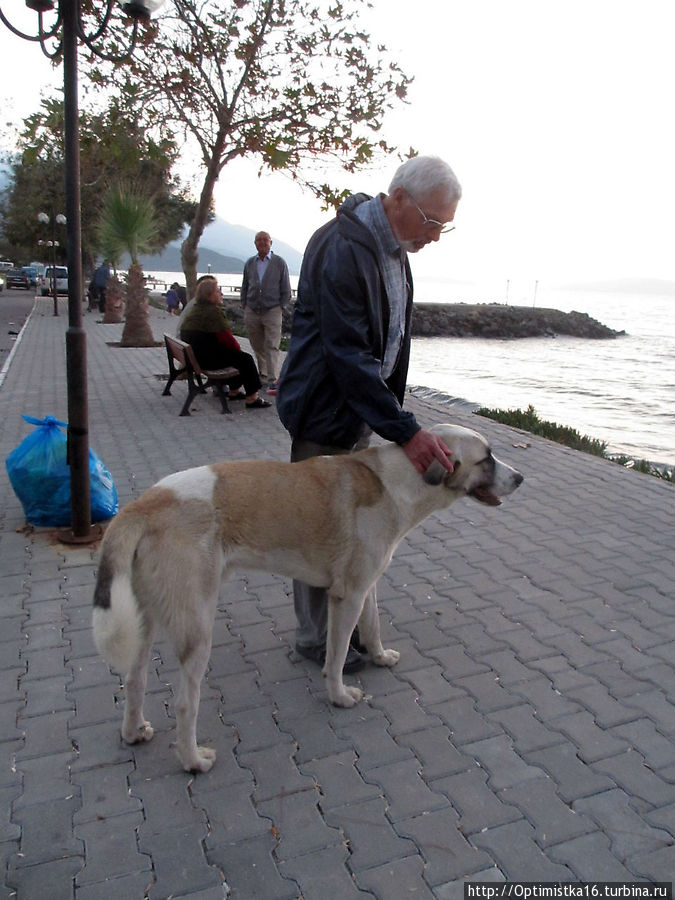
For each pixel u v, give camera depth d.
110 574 2.47
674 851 2.32
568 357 34.75
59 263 42.38
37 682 3.30
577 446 8.37
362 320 2.90
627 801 2.55
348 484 2.91
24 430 7.98
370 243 2.87
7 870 2.24
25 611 3.96
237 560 2.81
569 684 3.31
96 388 10.80
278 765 2.75
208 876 2.22
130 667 2.61
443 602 4.15
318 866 2.26
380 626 3.88
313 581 2.99
